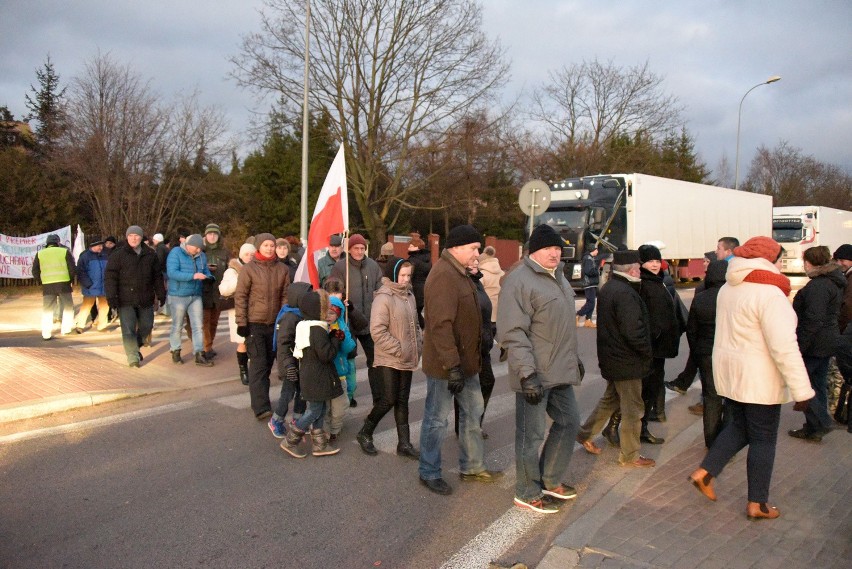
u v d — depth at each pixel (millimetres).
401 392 5297
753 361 3910
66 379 7156
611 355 4898
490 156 32938
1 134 33000
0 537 3812
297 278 7480
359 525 4051
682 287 25359
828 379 6461
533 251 4137
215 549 3709
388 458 5309
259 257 6344
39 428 5898
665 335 5516
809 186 61969
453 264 4414
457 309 4387
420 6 24812
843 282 5418
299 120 26938
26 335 11891
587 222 19641
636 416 4984
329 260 7656
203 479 4766
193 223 27797
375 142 27328
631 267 4805
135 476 4793
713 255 7090
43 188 21656
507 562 3607
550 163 40844
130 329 8250
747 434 4109
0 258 18500
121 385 7246
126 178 23281
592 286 13711
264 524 4043
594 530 3854
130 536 3850
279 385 7836
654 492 4488
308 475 4895
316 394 5098
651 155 44219
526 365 3955
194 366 8570
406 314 5285
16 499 4344
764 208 29234
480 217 41250
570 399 4312
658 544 3652
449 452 5512
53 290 11344
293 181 33281
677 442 5719
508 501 4461
